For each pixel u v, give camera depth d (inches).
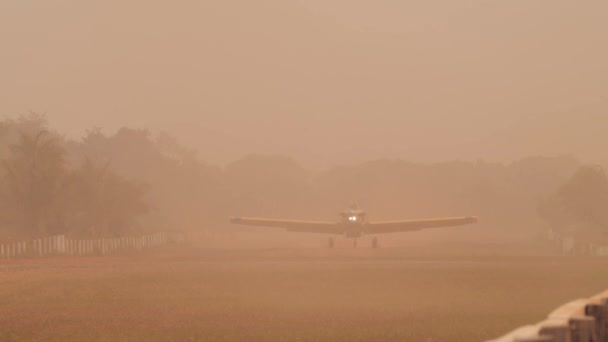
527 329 425.4
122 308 2209.6
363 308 2209.6
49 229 5979.3
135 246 6717.5
